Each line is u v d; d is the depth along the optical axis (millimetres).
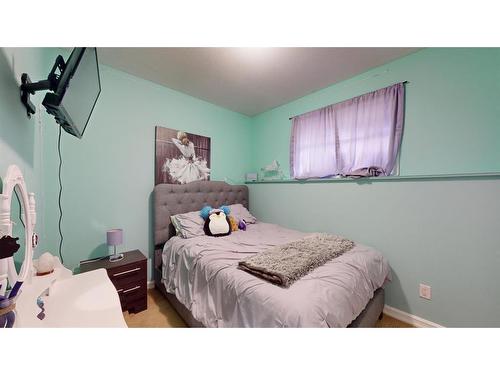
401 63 1860
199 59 1880
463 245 1513
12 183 721
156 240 2227
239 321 1100
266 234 2287
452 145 1607
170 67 2012
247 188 3266
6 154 817
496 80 1443
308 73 2129
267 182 3023
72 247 1796
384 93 1943
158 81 2297
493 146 1451
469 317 1492
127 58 1863
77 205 1819
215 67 2012
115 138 2049
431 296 1649
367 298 1328
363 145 2084
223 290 1271
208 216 2330
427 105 1722
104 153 1979
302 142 2646
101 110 1960
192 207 2561
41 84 931
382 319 1794
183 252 1816
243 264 1313
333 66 1999
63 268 1113
